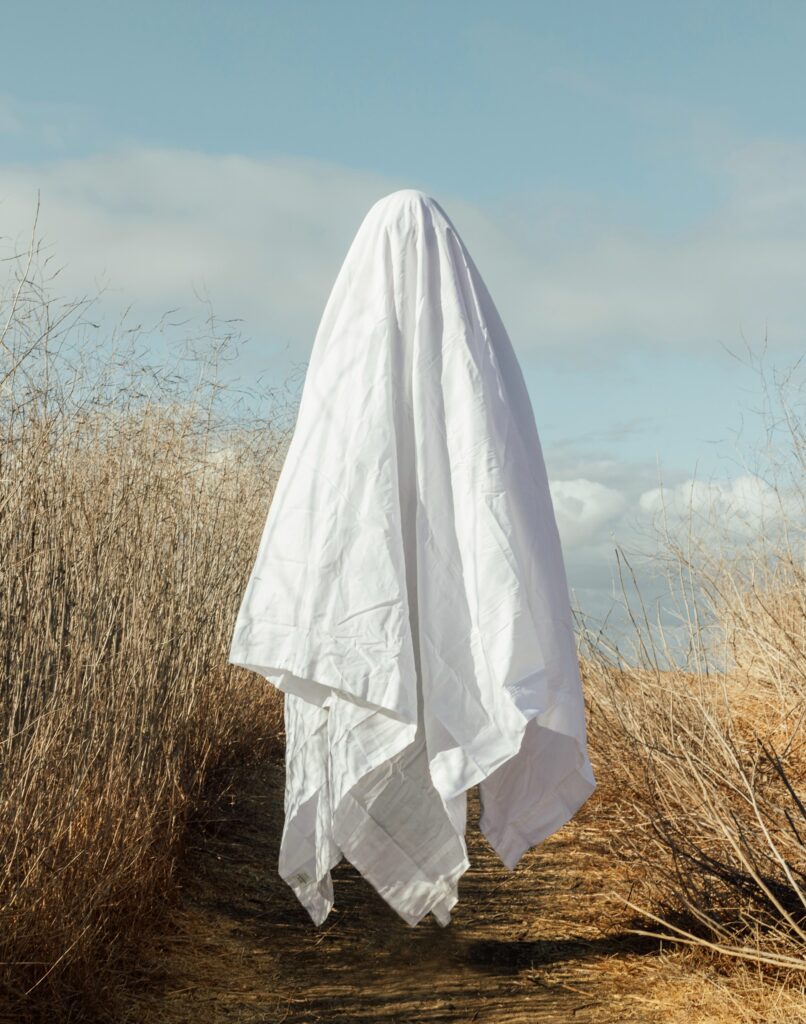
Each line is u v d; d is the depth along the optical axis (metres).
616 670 4.53
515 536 2.84
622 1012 2.80
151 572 4.09
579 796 3.05
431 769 2.83
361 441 2.96
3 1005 2.52
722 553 5.52
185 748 4.17
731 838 3.18
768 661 5.30
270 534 3.02
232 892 3.76
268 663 2.92
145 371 4.26
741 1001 2.79
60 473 3.59
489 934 3.43
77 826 3.00
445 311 3.04
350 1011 2.82
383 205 3.20
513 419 3.01
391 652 2.81
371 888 3.95
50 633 3.22
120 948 2.97
